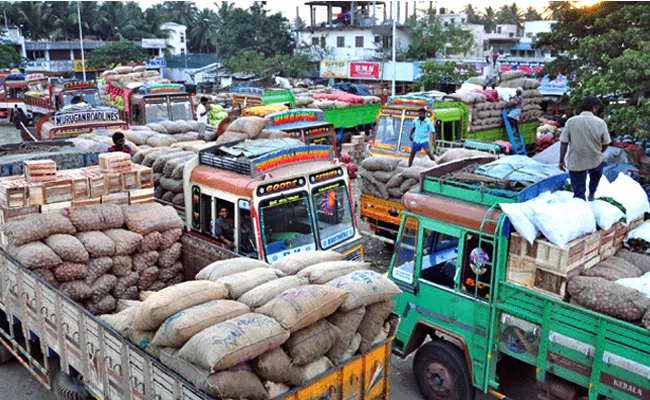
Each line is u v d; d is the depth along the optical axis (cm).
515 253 571
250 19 5688
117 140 1030
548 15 7338
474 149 1507
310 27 5291
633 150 1431
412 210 661
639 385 484
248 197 724
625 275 565
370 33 4875
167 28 8925
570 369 533
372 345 528
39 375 682
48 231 673
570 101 1900
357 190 1664
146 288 749
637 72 1559
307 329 470
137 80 2280
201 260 754
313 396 479
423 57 4519
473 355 616
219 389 406
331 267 553
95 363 558
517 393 652
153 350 472
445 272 689
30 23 7775
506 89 1934
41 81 3241
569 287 539
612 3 2175
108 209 731
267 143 894
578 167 645
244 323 442
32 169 709
